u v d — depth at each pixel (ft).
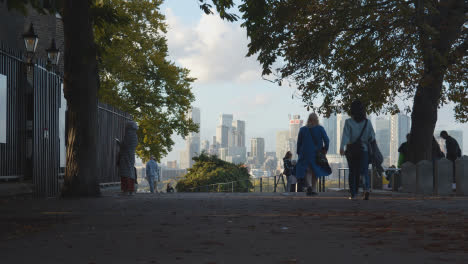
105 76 99.71
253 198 36.17
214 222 19.15
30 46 39.37
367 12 48.19
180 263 10.71
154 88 106.63
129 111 103.91
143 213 23.18
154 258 11.39
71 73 36.40
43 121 42.29
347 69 54.80
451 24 49.90
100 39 42.93
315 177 38.83
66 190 36.70
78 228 17.34
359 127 32.63
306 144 38.06
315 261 10.90
